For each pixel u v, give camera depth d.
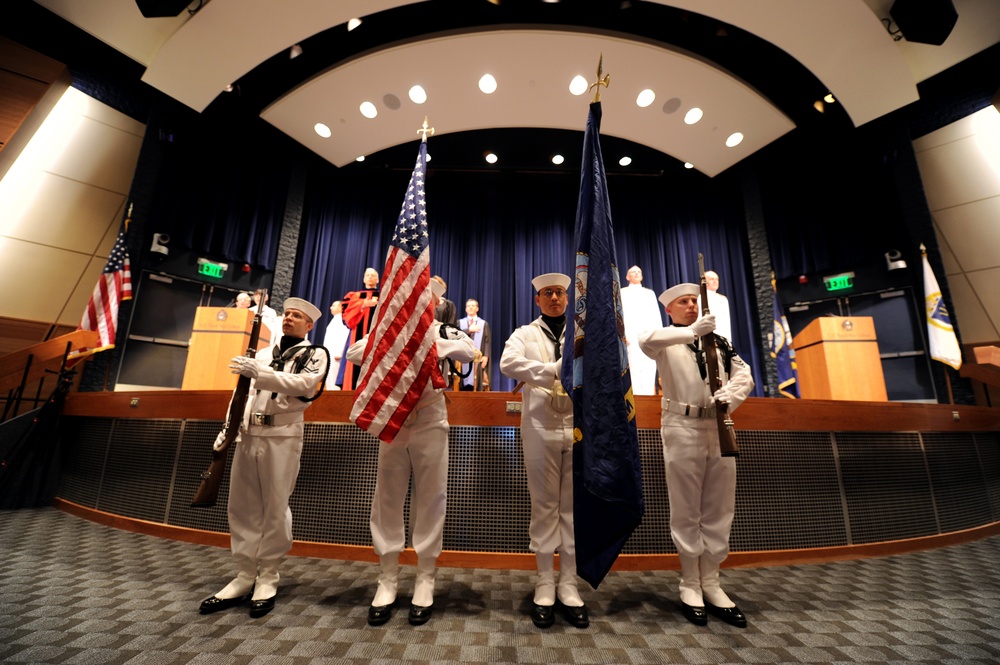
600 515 1.69
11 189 5.62
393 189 9.15
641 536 2.67
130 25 5.45
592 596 2.13
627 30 5.59
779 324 6.86
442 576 2.42
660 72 5.93
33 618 1.71
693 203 8.71
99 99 6.27
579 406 1.75
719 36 5.60
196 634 1.61
